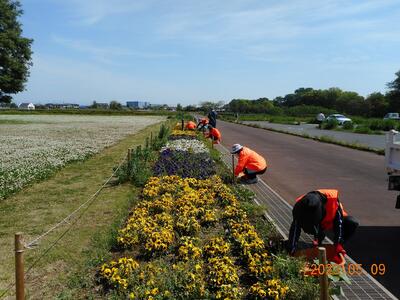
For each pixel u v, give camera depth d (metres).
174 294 5.30
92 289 5.68
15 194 11.40
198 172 13.09
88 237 7.82
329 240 7.32
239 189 10.82
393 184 7.76
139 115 84.94
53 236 7.93
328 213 6.28
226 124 53.88
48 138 27.31
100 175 14.19
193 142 22.25
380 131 39.34
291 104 130.75
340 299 5.32
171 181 11.70
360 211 9.86
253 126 47.59
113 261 6.28
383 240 7.74
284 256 6.17
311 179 13.96
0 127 39.22
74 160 17.39
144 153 15.57
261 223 8.15
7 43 46.44
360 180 13.88
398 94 90.56
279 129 41.38
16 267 4.58
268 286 5.24
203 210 8.56
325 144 26.23
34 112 84.62
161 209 8.95
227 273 5.57
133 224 7.46
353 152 22.00
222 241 6.77
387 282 5.95
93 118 65.06
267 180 13.71
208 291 5.39
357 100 106.69
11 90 49.47
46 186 12.46
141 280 5.64
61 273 6.31
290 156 20.14
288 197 11.29
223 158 17.52
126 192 11.40
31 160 16.91
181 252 6.42
